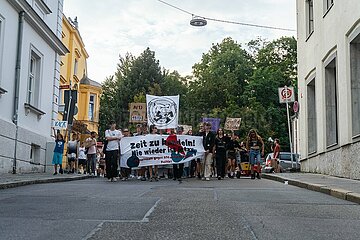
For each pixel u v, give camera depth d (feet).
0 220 22.35
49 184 45.32
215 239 18.52
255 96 192.34
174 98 64.23
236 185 44.98
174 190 37.63
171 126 63.62
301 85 74.54
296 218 23.79
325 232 20.38
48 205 27.71
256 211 25.80
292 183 47.44
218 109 184.44
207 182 50.47
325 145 60.54
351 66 50.31
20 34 57.88
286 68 201.05
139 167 56.18
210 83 203.21
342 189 35.19
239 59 216.74
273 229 20.70
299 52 76.18
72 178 57.06
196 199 30.99
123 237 18.69
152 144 56.90
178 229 20.42
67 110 72.28
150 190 37.63
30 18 60.34
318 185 39.63
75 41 128.47
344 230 20.95
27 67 60.85
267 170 85.71
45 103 68.59
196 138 57.57
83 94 144.97
